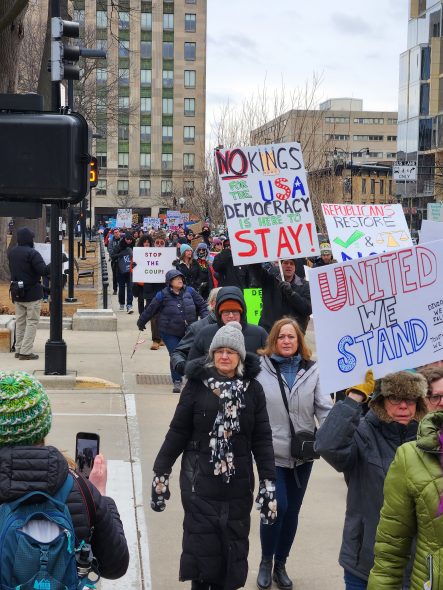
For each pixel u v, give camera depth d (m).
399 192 82.81
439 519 3.31
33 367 13.12
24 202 5.25
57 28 10.73
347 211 10.59
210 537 4.75
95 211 118.56
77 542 2.90
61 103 10.98
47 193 5.11
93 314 18.56
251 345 6.56
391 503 3.47
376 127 172.25
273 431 5.68
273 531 5.61
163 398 11.45
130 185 118.50
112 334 17.84
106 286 20.48
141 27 114.94
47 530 2.81
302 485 5.80
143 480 7.83
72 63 11.16
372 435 4.32
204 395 4.86
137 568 5.84
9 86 20.55
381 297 4.48
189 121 118.25
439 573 3.29
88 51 11.51
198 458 4.85
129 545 6.27
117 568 3.14
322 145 54.03
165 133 118.38
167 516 6.96
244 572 4.81
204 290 16.23
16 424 2.88
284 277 9.22
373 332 4.47
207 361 4.91
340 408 4.26
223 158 8.73
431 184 78.31
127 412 10.54
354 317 4.45
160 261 18.47
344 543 4.39
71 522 2.87
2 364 13.42
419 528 3.39
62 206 5.50
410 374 4.25
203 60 117.44
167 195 118.81
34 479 2.84
